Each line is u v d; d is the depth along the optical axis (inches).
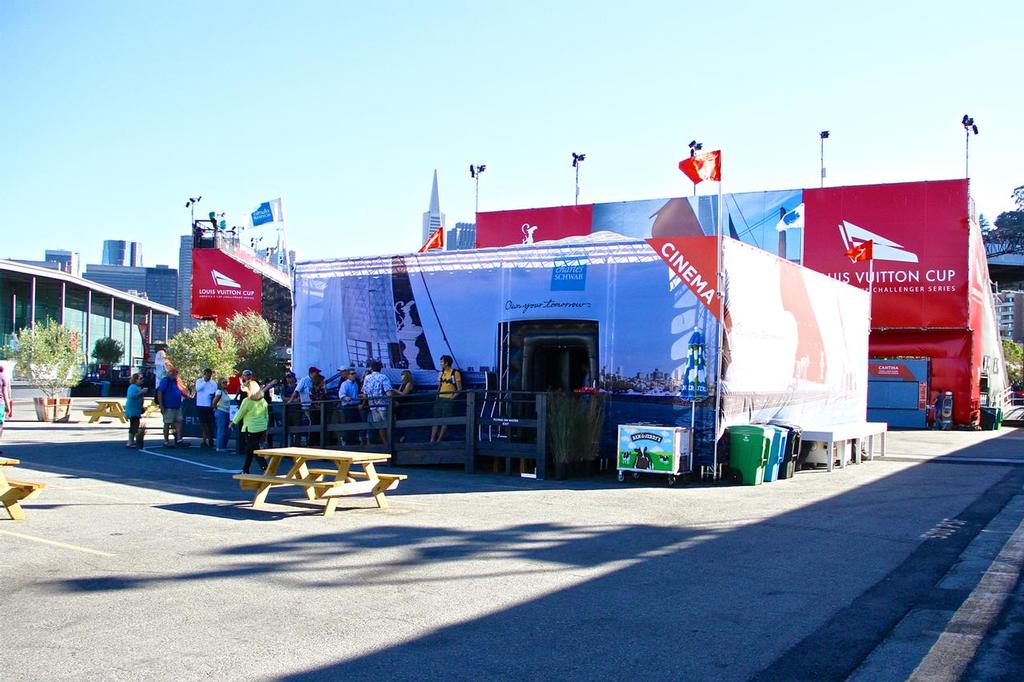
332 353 791.7
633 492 544.4
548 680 210.2
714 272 608.7
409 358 748.6
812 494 541.3
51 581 293.1
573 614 266.7
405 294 753.6
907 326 1342.3
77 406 1526.8
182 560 327.9
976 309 1378.0
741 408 636.1
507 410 647.1
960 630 252.5
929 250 1336.1
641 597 287.1
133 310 3120.1
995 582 310.3
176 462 676.7
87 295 2751.0
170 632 242.1
